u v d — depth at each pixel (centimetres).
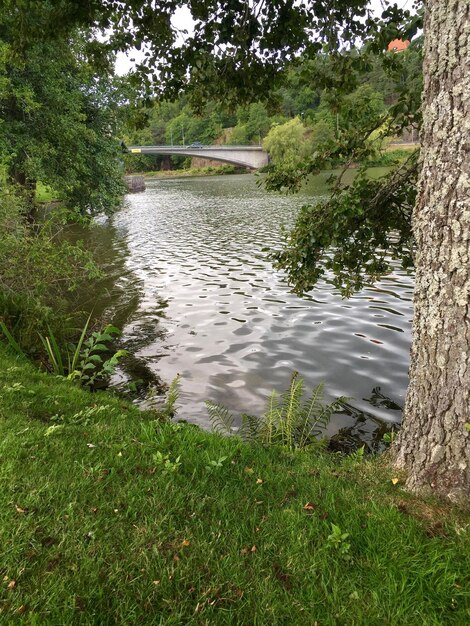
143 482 263
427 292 258
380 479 286
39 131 1384
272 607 182
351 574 199
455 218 237
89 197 1672
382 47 400
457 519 233
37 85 1371
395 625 174
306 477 291
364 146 411
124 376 662
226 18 439
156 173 11038
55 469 269
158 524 226
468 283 236
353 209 404
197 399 582
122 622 172
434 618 176
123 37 484
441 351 250
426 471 260
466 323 239
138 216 3084
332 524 221
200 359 721
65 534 213
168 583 191
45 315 671
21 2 455
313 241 447
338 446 464
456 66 229
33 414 372
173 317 955
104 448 306
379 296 1041
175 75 508
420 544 214
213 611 180
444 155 239
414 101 371
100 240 2098
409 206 429
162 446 315
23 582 186
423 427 265
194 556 206
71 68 1534
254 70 486
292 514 240
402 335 791
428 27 247
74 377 577
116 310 1013
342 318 899
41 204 1315
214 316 952
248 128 11575
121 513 234
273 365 687
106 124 1678
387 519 234
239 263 1506
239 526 231
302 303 1019
